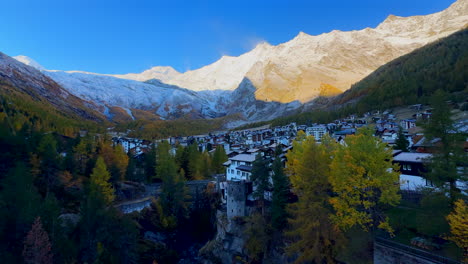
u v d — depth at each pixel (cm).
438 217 2414
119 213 4866
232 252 4619
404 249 2428
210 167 8750
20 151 5172
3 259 2933
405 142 5331
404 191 3506
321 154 3391
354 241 2988
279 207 3894
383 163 2798
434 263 2197
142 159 9838
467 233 2072
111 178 6450
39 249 2956
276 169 4022
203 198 6744
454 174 2359
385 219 2958
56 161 5456
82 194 5519
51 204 3703
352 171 2881
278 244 3919
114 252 3975
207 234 6031
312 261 3269
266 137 16712
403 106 15712
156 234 5622
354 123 15162
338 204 2880
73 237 3953
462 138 2436
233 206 4984
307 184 3219
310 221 3125
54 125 12631
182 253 5531
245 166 5828
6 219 3172
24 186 3588
